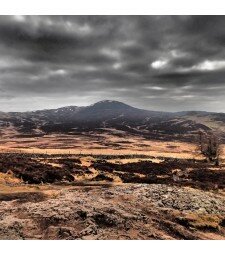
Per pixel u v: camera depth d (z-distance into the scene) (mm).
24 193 33812
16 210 25703
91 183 45906
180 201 33250
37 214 24141
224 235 26984
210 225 28047
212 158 100375
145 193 34969
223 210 32781
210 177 65312
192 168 82188
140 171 70375
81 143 160375
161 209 30297
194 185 52062
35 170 52000
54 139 187625
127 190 36312
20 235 20797
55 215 23766
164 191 35906
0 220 23281
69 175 53156
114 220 23953
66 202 27672
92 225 22562
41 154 89000
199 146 130375
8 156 66875
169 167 78750
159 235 23266
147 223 25594
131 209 28297
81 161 76875
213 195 37469
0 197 31672
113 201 31094
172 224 26141
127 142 176875
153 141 198750
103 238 20859
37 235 20922
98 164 72625
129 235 22141
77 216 23984
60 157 87688
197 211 31266
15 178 46125
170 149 144625
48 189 38750
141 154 104750
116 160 87625
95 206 26656
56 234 20859
